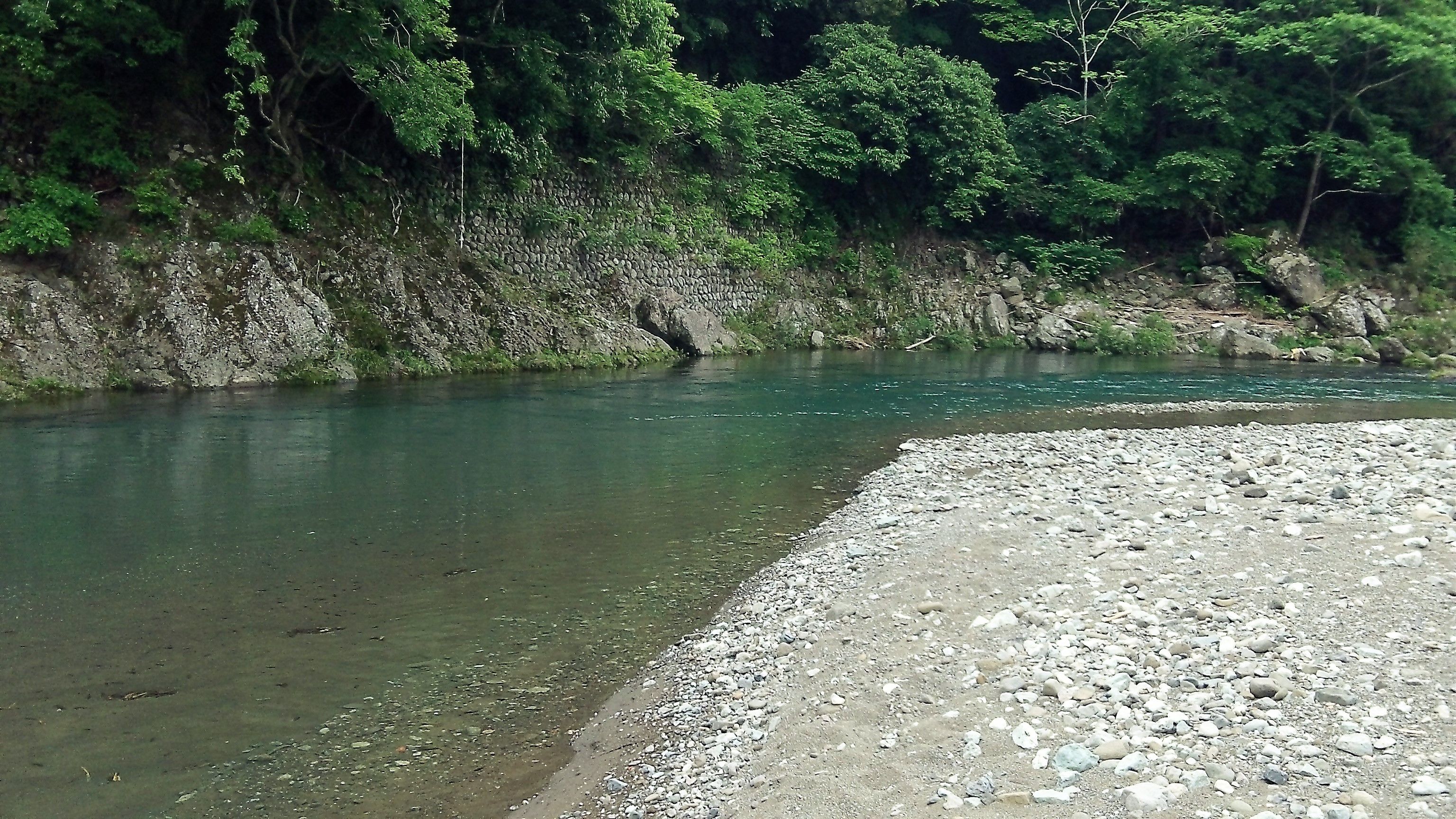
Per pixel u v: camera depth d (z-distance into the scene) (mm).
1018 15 42469
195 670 6566
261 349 20984
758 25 38500
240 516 10500
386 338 23359
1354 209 39281
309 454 13773
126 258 20062
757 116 35938
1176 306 36594
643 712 5973
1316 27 36188
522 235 28938
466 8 24906
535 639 7281
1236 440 15117
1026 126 40875
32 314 18688
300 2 22391
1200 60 38781
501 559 9250
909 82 36969
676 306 31172
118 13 20625
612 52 26547
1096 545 8266
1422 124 38312
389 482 12234
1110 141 40125
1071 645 5992
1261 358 32469
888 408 19906
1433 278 36719
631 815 4766
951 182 38156
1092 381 25000
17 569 8539
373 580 8539
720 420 17859
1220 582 6988
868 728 5223
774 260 36344
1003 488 11641
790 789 4672
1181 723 4793
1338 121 38656
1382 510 8867
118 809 4891
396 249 24953
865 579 8023
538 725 5918
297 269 22359
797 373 26578
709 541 9992
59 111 20500
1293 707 4891
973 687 5551
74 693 6156
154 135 21953
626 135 31922
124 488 11523
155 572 8562
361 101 25156
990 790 4406
